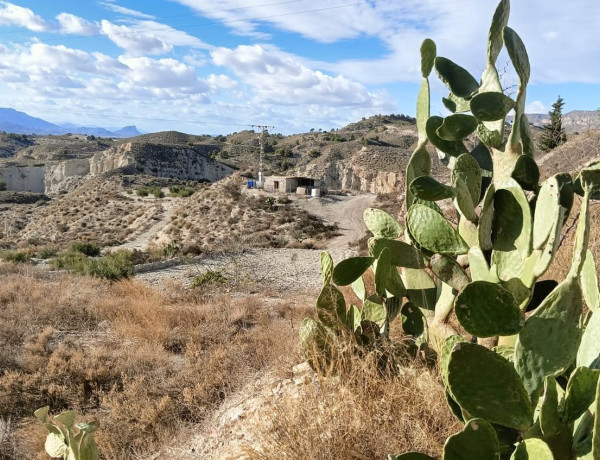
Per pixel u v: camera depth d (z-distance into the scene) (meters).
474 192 2.30
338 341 2.83
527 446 1.28
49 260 24.75
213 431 3.80
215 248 27.45
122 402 6.10
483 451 1.29
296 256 24.20
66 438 1.81
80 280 15.58
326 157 90.00
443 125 2.34
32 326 9.59
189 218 43.47
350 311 3.11
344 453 2.13
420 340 2.84
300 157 112.19
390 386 2.46
